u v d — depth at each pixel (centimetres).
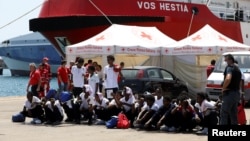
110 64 1316
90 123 1203
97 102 1195
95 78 1309
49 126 1173
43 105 1219
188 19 2523
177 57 2075
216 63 1733
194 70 2030
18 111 1603
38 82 1457
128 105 1145
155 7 2408
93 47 1738
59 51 2531
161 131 1066
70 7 2305
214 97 1625
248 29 2939
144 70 1683
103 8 2284
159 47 1781
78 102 1216
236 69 916
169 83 1761
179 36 2489
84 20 2264
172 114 1056
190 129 1053
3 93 4256
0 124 1220
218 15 2789
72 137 980
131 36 1791
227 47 1794
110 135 1005
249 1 3139
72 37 2345
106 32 1811
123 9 2311
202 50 1766
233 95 913
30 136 998
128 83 1666
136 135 1004
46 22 2352
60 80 1680
